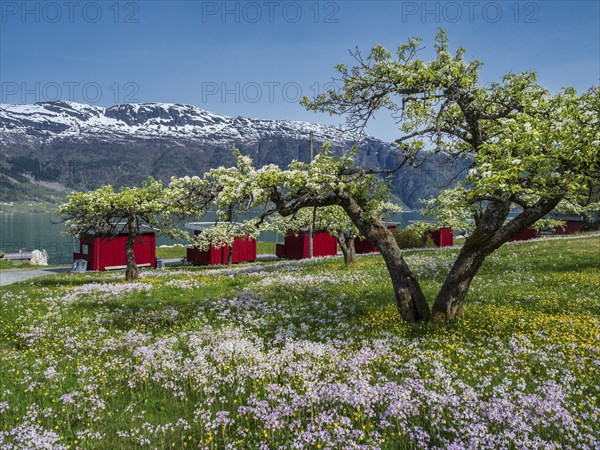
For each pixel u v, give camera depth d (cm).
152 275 3734
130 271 3344
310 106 1537
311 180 1386
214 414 855
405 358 1098
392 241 1560
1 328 1669
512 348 1130
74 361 1232
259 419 812
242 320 1672
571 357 1026
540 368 1005
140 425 830
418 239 5528
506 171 1040
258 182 1380
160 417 866
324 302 1902
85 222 3112
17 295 2336
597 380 912
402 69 1399
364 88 1464
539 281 2097
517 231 1386
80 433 775
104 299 2233
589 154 1065
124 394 996
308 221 3662
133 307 2031
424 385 918
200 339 1341
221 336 1389
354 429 752
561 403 801
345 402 852
